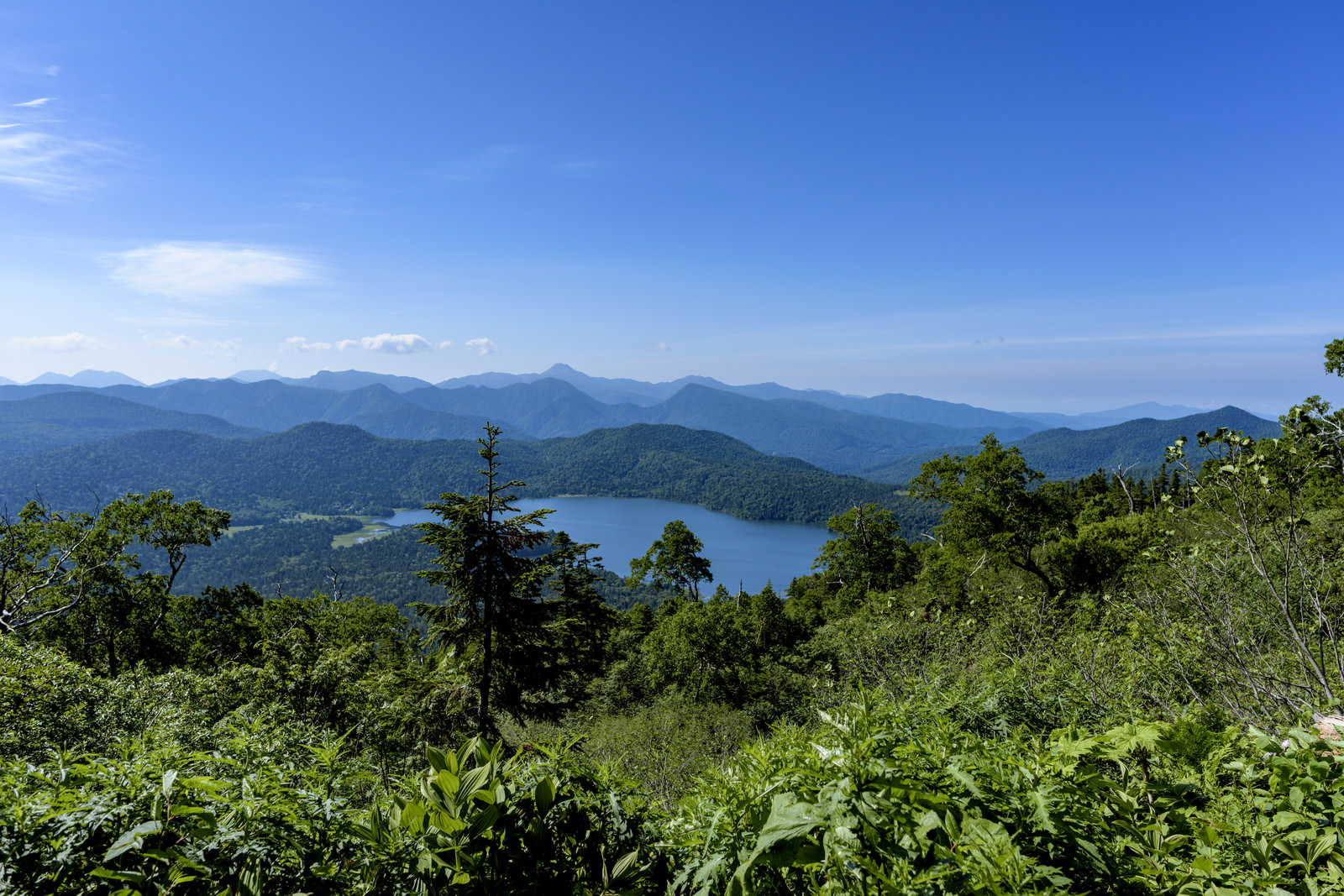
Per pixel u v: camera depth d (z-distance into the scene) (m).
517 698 14.06
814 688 11.09
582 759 2.44
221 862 1.71
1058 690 4.43
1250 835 1.91
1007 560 22.03
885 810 1.76
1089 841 1.69
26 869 1.63
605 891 1.92
